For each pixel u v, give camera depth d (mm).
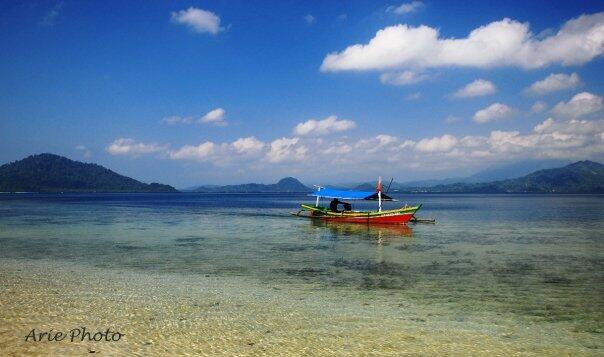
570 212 92312
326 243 40219
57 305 17797
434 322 16359
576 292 21219
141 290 21078
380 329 15461
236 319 16422
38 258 30844
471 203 158375
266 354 12992
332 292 21172
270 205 134750
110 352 12734
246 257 31969
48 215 77125
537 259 31000
